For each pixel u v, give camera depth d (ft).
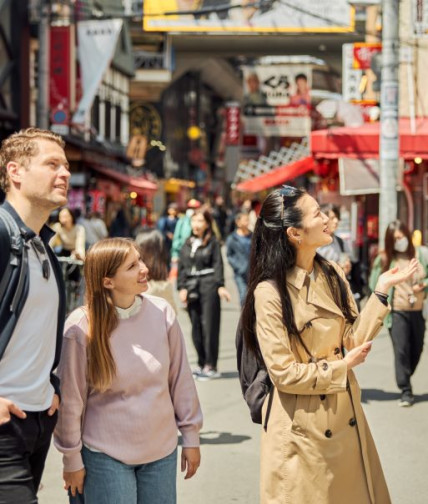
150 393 13.87
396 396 33.01
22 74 77.05
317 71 139.13
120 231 87.10
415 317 31.63
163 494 13.96
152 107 151.12
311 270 14.10
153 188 114.01
